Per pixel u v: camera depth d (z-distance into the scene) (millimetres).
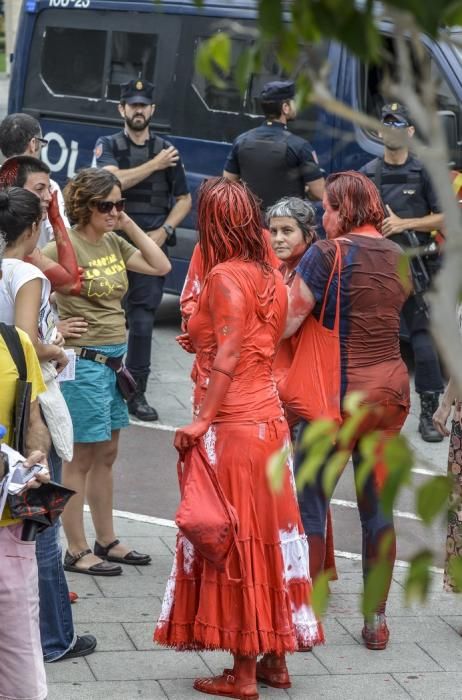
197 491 10094
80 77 26734
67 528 13344
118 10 26016
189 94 24859
